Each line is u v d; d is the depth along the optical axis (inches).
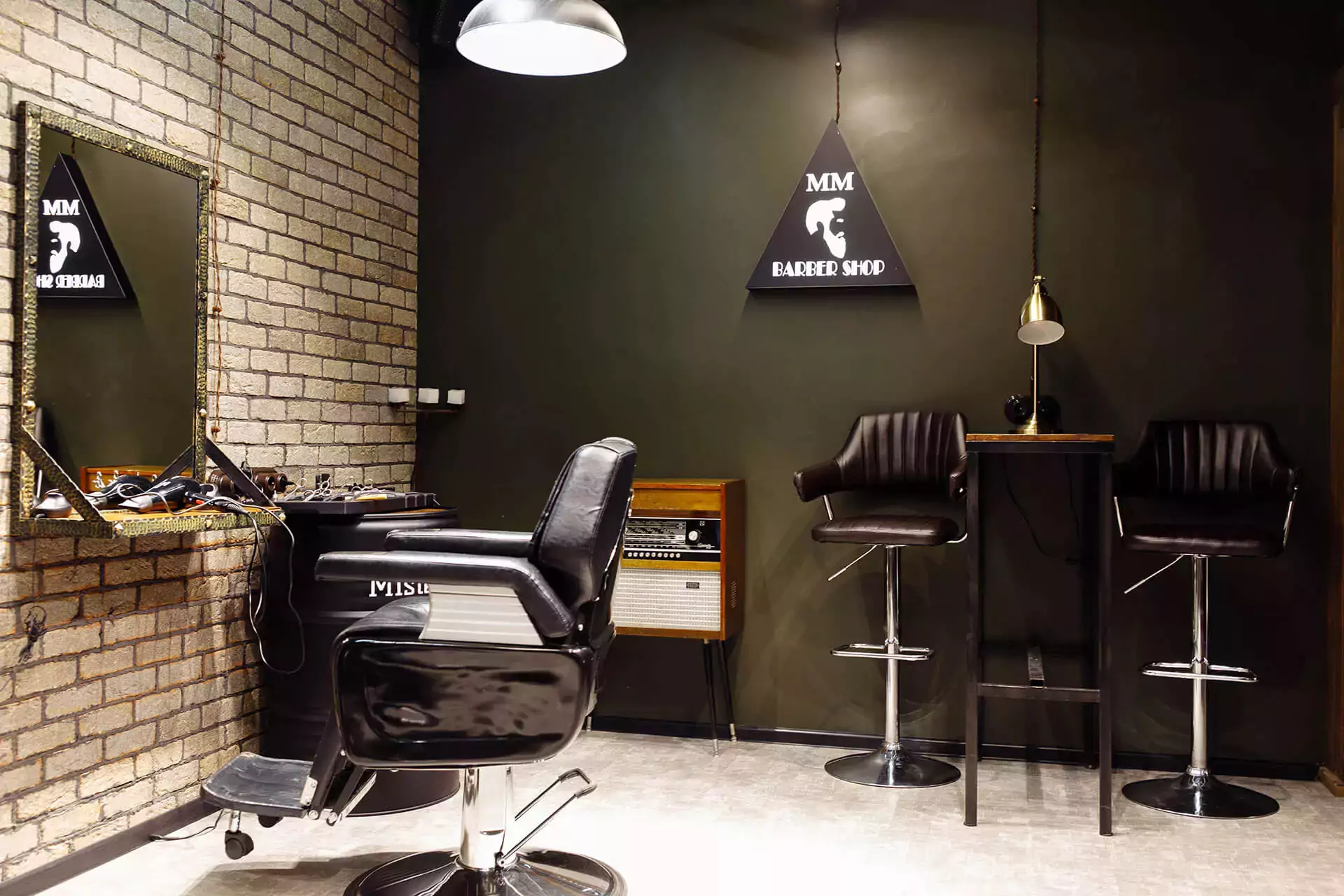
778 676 172.9
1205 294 156.9
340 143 167.3
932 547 166.1
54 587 114.7
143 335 125.4
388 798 135.2
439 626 93.5
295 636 139.3
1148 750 157.6
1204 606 141.5
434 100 190.5
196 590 135.6
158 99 129.3
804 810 136.9
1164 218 158.7
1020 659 161.8
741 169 176.4
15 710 109.9
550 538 90.6
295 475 156.9
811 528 172.1
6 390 109.1
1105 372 160.7
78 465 116.4
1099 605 130.3
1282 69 154.6
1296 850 122.6
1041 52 163.6
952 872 115.8
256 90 147.3
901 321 168.9
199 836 127.7
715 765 158.1
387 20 180.9
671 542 161.5
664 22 180.1
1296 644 152.6
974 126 166.2
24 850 110.8
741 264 176.2
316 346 161.5
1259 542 132.3
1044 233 163.3
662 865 117.5
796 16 173.9
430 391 180.7
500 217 187.3
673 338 179.3
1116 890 110.8
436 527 144.9
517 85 186.9
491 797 103.6
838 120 171.8
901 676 167.5
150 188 126.8
